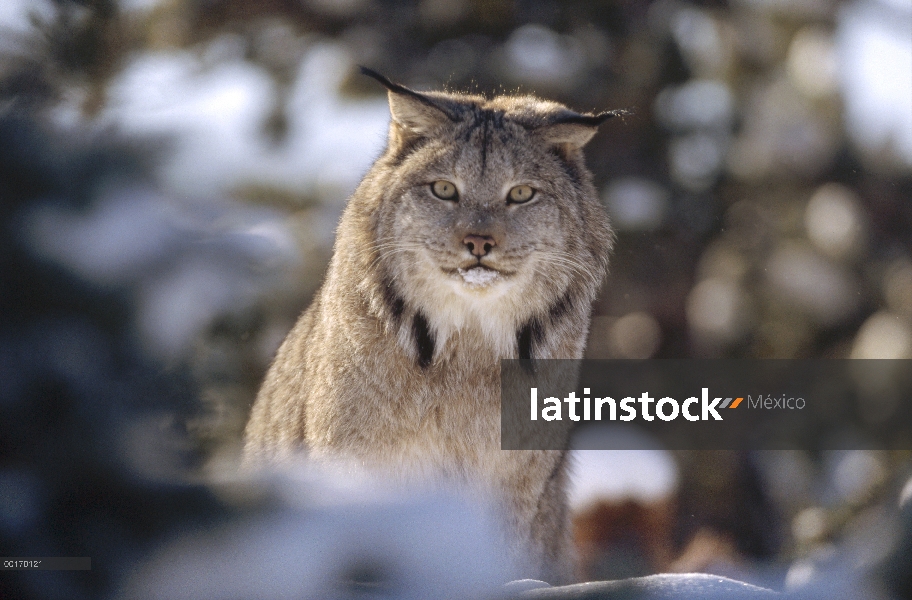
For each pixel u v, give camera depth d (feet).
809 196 99.50
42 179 12.80
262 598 13.19
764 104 100.94
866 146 101.96
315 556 13.73
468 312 35.29
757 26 101.45
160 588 12.85
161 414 14.01
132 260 13.17
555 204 36.63
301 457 35.35
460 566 18.03
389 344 34.65
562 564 41.50
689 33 98.02
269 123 96.73
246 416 39.27
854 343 95.55
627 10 91.97
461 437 35.29
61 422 12.67
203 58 91.81
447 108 36.63
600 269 38.73
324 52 98.73
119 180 13.46
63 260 12.59
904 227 99.40
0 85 17.08
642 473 72.33
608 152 94.17
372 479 33.88
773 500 83.25
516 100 40.11
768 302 96.53
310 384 36.52
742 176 99.60
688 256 97.04
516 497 36.27
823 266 96.84
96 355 12.98
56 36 20.40
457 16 92.89
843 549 20.95
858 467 84.07
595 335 95.40
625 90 91.97
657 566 66.28
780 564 51.93
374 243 35.73
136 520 13.00
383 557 14.69
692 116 97.45
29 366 12.50
